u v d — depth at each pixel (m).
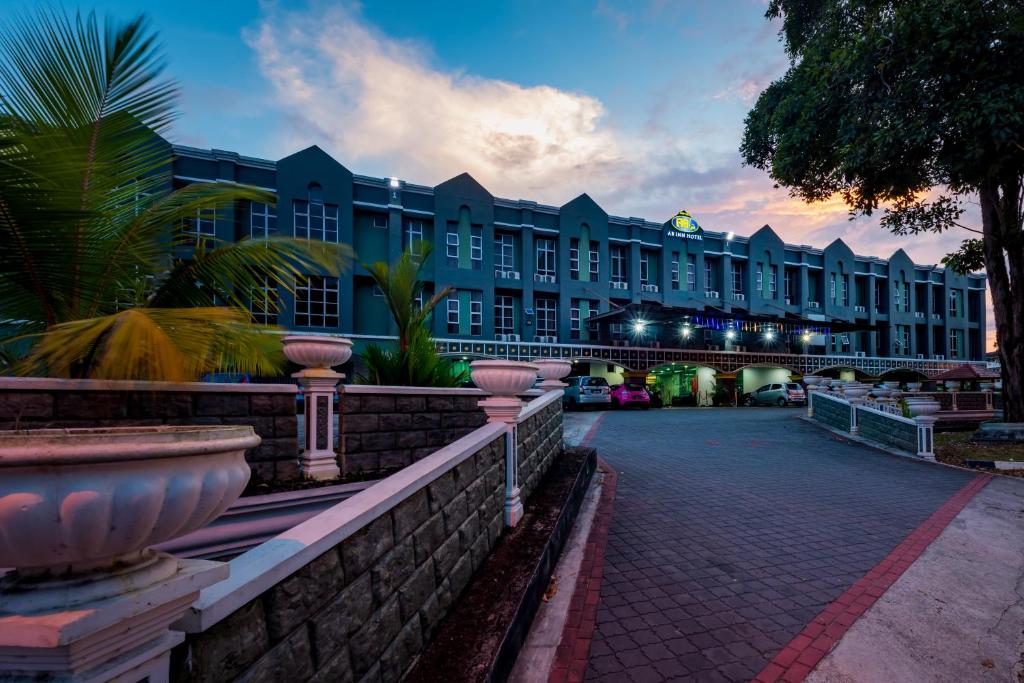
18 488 0.75
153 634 0.92
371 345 7.62
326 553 1.55
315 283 23.19
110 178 3.65
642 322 28.95
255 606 1.24
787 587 3.91
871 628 3.28
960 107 8.72
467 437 3.23
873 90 10.34
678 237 33.09
